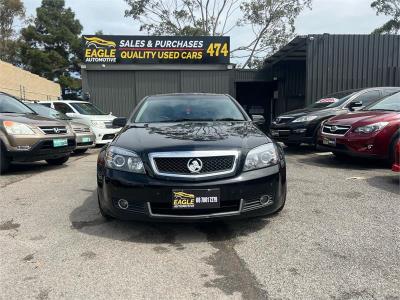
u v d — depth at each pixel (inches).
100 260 128.5
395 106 292.5
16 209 188.9
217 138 155.4
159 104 213.0
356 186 223.9
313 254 130.1
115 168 149.3
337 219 165.3
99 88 724.0
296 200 195.3
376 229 152.5
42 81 1166.3
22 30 1817.2
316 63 589.9
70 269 122.0
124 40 716.7
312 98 592.7
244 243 141.4
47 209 188.5
